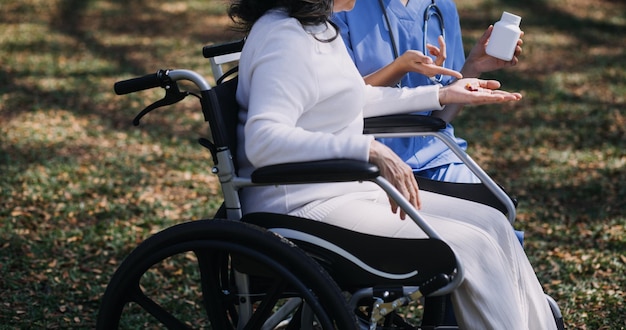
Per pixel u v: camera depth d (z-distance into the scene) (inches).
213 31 629.9
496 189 133.9
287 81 113.3
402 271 112.7
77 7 695.1
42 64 492.1
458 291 113.7
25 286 191.6
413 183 111.2
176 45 575.5
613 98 437.4
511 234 126.2
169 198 271.0
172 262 209.6
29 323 170.9
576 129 373.1
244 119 121.7
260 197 121.7
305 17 117.4
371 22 154.6
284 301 185.9
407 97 138.3
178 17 679.7
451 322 130.7
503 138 359.9
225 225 112.9
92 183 281.6
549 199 276.7
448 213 128.0
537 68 511.5
